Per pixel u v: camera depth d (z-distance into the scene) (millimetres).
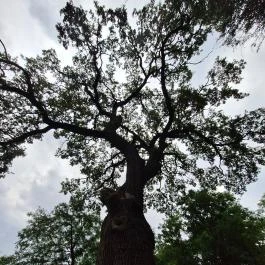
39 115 14117
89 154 18016
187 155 17438
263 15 5273
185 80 16156
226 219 31719
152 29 14039
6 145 13344
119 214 7422
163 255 33625
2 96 13852
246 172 16406
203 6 7316
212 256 30656
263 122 15023
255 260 29875
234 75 15391
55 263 32750
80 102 15492
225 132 15406
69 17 13250
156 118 17234
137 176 9867
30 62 14633
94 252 33219
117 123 13305
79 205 17906
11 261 33625
